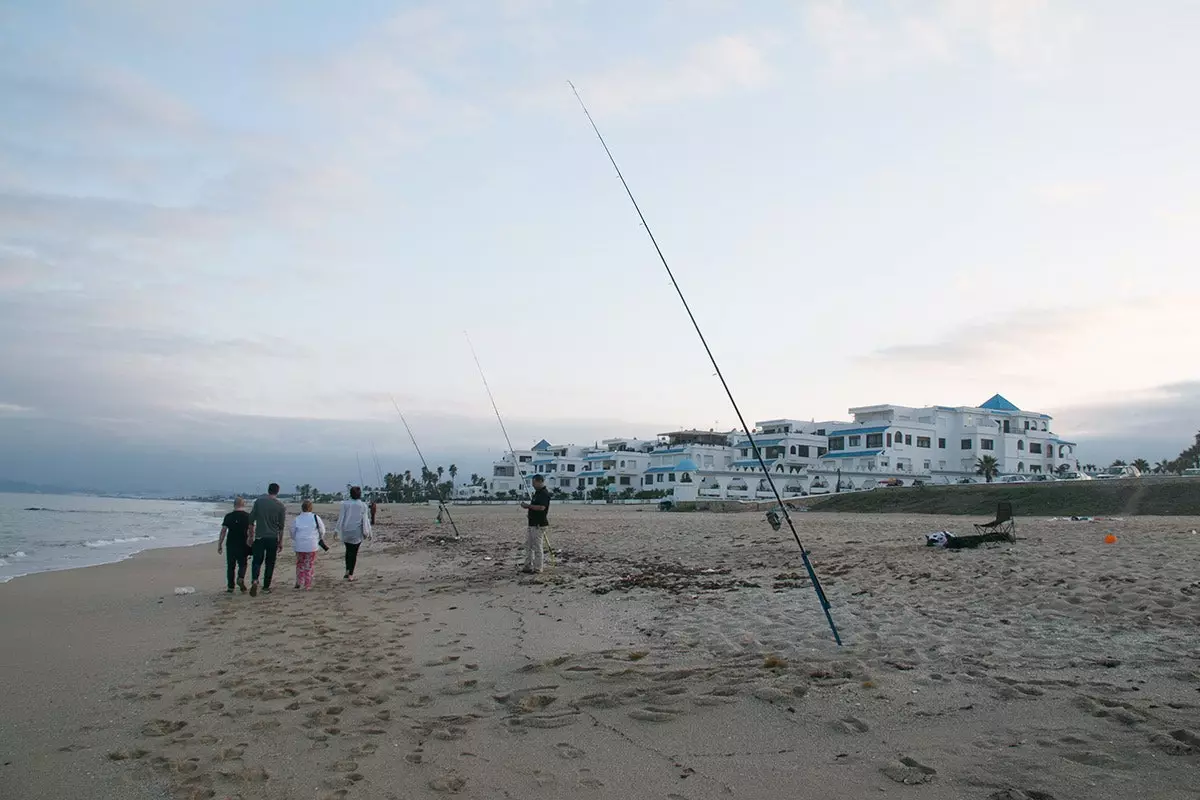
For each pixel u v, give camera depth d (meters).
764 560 16.20
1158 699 5.47
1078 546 15.30
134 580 17.08
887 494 47.53
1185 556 12.61
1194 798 3.95
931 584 11.09
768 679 6.49
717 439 93.31
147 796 4.66
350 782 4.77
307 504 14.80
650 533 27.69
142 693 7.02
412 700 6.52
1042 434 79.62
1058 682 5.99
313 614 11.36
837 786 4.43
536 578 14.72
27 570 20.20
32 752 5.48
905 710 5.59
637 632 9.01
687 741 5.29
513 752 5.22
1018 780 4.32
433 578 15.72
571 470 106.88
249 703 6.57
